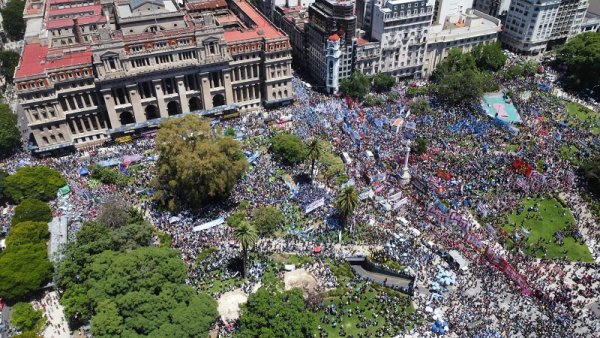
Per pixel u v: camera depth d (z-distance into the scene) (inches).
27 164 6756.9
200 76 7495.1
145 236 4936.0
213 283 4845.0
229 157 5866.1
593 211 5944.9
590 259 5295.3
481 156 6692.9
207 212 5846.5
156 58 7145.7
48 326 4478.3
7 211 5876.0
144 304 3981.3
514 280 4862.2
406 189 6190.9
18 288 4562.0
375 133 7185.0
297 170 6584.6
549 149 6904.5
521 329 4365.2
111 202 5403.5
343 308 4618.6
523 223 5713.6
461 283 4859.7
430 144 6939.0
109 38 6756.9
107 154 6948.8
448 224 5531.5
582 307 4655.5
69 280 4520.2
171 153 5689.0
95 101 7190.0
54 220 5482.3
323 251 5265.8
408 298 4717.0
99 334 3848.4
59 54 7219.5
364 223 5615.2
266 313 4028.1
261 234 5442.9
